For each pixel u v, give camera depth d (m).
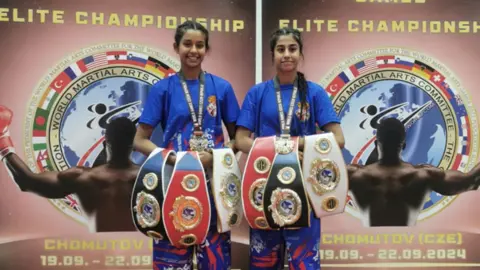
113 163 2.55
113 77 2.55
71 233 2.54
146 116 1.92
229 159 1.83
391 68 2.61
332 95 2.60
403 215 2.61
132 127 2.56
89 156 2.54
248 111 1.93
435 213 2.62
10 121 2.50
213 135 1.91
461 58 2.61
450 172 2.61
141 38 2.54
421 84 2.62
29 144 2.51
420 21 2.60
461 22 2.60
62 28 2.52
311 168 1.76
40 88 2.51
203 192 1.73
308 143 1.77
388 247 2.61
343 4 2.58
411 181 2.60
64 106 2.53
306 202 1.71
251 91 1.96
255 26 2.55
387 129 2.61
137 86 2.56
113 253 2.56
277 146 1.77
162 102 1.93
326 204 1.77
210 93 1.92
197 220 1.71
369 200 2.61
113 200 2.56
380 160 2.61
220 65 2.55
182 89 1.91
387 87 2.61
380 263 2.62
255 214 1.77
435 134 2.61
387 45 2.60
